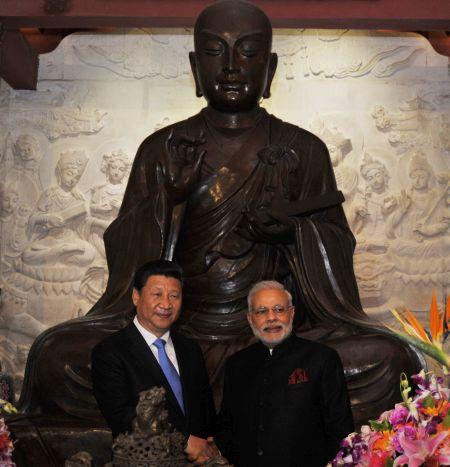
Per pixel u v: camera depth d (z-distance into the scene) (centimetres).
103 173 808
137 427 338
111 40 824
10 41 748
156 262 448
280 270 652
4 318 782
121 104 818
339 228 649
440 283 789
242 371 454
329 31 820
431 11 708
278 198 648
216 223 645
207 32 661
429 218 798
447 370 340
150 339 442
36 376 586
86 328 595
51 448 536
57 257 793
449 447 324
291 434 427
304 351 444
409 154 808
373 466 333
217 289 635
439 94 816
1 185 799
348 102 816
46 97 816
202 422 440
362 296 786
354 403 561
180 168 632
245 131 671
